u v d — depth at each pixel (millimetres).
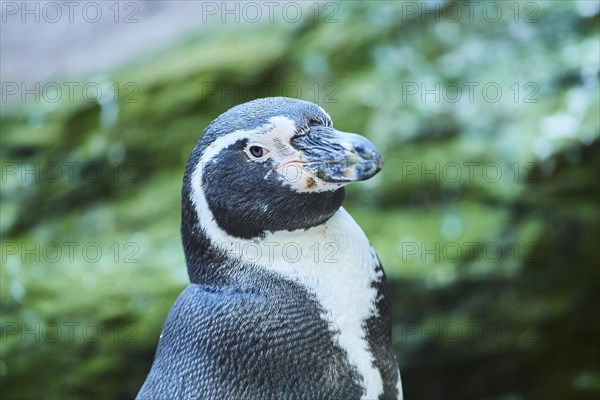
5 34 13836
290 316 5566
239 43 12906
